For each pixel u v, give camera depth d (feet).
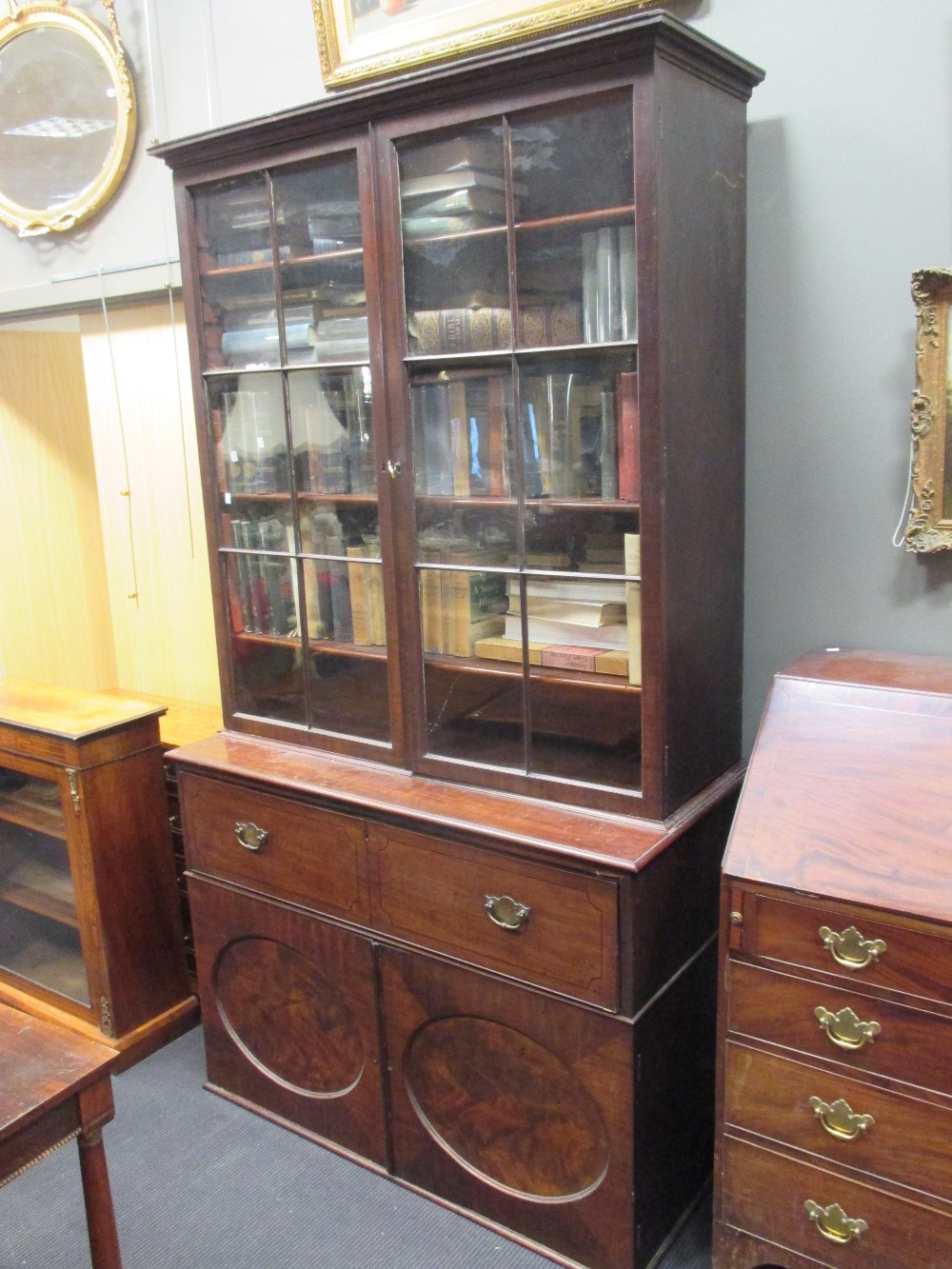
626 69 4.94
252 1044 7.41
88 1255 6.23
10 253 10.37
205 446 7.21
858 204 5.74
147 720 7.99
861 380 5.91
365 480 6.47
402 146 5.79
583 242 5.32
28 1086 4.65
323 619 6.88
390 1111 6.65
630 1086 5.50
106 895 7.85
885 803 4.72
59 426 11.36
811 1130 4.83
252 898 7.04
